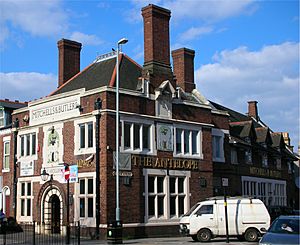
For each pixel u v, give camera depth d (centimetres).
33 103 3278
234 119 4669
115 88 2848
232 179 3825
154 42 3147
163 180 3048
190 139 3256
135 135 2927
